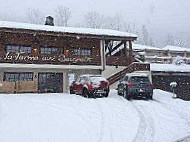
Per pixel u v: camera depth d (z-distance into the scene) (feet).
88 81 63.05
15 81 78.79
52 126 35.14
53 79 86.07
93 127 35.17
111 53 101.96
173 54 134.92
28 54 81.10
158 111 46.60
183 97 91.71
